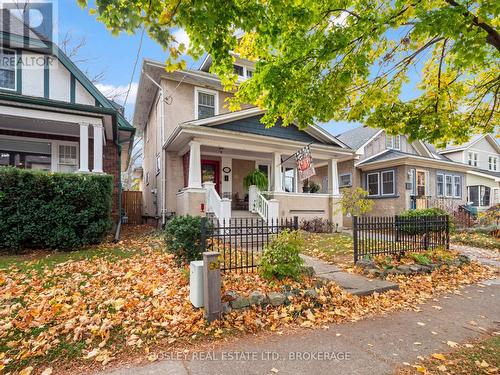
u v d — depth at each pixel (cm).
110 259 631
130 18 289
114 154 1190
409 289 513
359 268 593
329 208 1351
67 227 717
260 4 322
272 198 1184
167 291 430
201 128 998
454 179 1916
